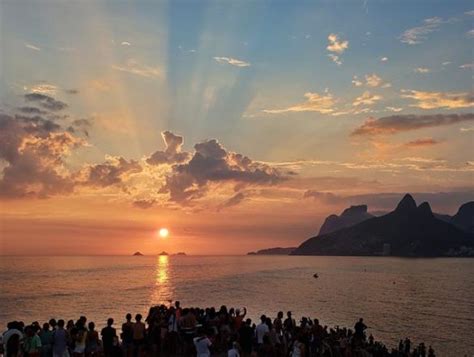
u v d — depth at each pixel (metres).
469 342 60.41
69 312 72.19
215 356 22.70
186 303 89.19
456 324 74.88
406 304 102.00
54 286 127.00
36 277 170.50
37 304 82.75
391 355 36.91
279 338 23.81
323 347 26.08
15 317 66.50
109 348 20.19
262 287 136.00
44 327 19.91
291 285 146.88
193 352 22.38
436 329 69.81
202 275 199.38
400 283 164.12
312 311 84.88
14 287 121.38
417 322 76.38
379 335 63.88
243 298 102.38
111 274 199.50
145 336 21.80
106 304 84.00
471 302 107.50
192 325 22.64
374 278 188.25
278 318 25.58
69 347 20.00
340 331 35.53
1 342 18.94
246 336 22.77
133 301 90.00
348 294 121.12
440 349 56.06
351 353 28.00
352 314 83.06
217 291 118.75
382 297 115.88
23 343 18.45
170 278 174.75
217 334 23.75
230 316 25.33
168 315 24.25
